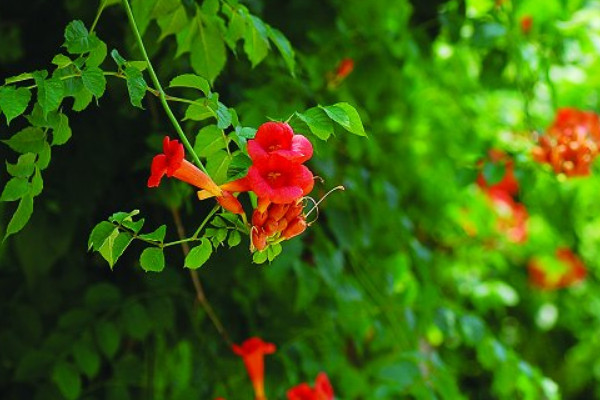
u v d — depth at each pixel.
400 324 5.26
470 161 5.47
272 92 4.48
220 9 3.73
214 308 4.71
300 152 2.60
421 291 5.36
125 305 4.42
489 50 5.11
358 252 5.20
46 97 2.56
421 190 6.32
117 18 4.18
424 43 5.27
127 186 4.59
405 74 5.85
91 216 4.67
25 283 4.86
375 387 5.15
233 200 2.71
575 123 4.69
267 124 2.63
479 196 6.47
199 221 4.35
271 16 4.77
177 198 4.13
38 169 2.82
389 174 6.04
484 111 6.20
